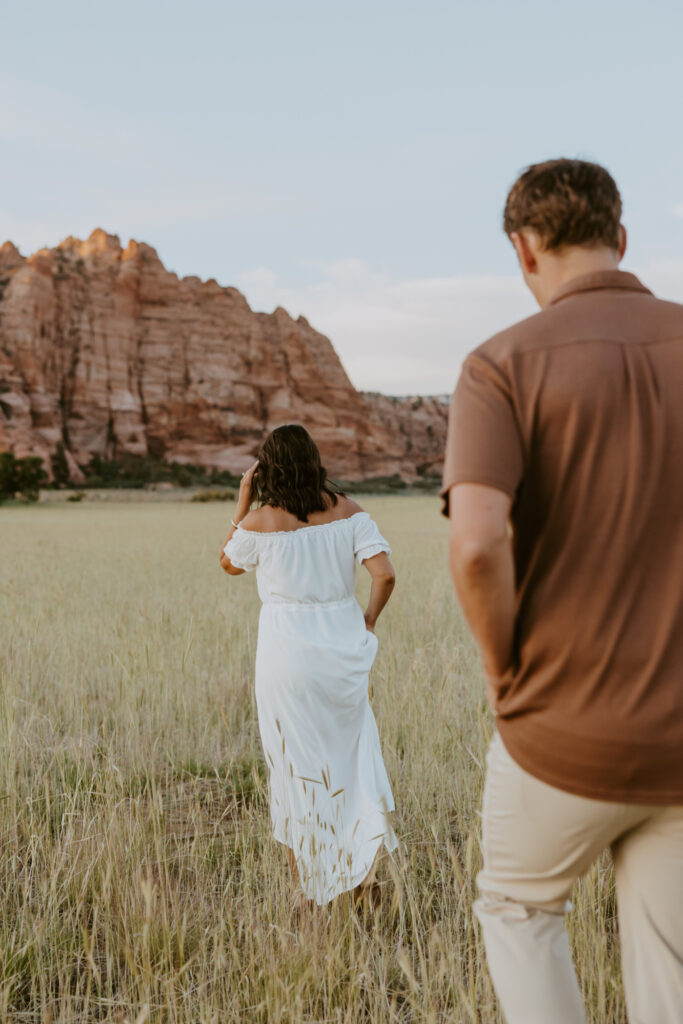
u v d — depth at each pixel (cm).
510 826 149
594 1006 211
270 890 262
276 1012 208
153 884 277
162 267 15862
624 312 143
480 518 131
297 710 287
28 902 267
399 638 634
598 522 135
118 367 14675
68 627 671
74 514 5681
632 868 146
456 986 213
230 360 16025
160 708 459
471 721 411
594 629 133
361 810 287
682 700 130
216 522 4103
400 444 19962
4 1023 219
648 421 134
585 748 133
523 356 140
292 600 294
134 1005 213
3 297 13988
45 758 405
